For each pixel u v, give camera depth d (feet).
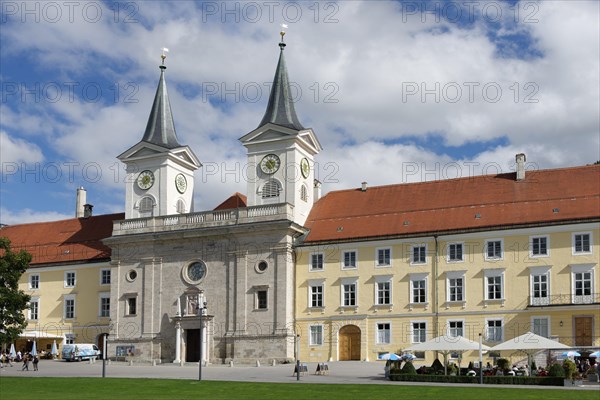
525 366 229.86
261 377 220.02
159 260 298.56
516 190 270.05
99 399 153.79
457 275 260.83
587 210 249.55
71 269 326.65
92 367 269.03
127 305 301.43
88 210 358.02
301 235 286.46
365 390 170.60
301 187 293.64
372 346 267.80
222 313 285.02
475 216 265.13
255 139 295.28
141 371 247.29
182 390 173.37
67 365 279.69
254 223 282.36
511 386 183.01
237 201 317.01
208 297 288.10
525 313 249.55
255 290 280.92
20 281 335.47
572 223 247.91
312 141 301.22
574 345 241.35
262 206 284.82
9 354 304.91
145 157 311.68
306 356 275.39
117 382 192.75
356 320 270.87
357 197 297.74
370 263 272.72
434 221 270.05
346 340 272.31
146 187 311.06
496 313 253.65
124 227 306.55
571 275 246.47
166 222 299.99
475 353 253.03
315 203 302.86
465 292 258.78
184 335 288.30
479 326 255.09
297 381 200.75
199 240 293.43
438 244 265.13
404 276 267.39
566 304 242.78
